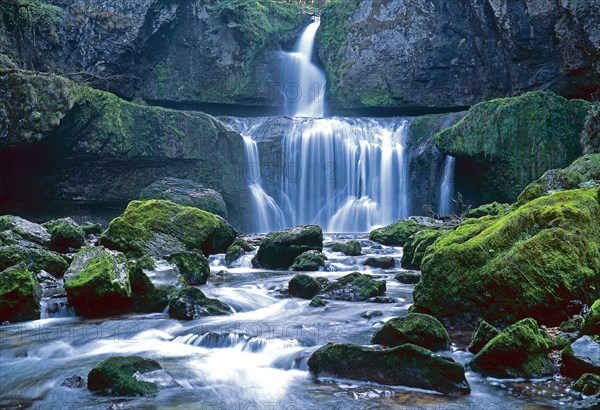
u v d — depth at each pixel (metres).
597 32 25.23
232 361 6.69
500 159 23.48
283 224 27.94
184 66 32.12
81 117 24.17
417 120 27.48
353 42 32.81
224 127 27.70
